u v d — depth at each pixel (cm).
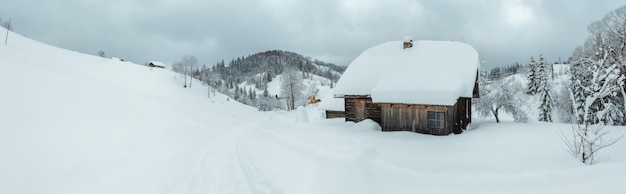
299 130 2100
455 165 1124
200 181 1038
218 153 1493
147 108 2452
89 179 996
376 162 964
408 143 1630
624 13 3056
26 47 5344
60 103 1630
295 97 7312
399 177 882
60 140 1234
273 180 1008
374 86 2186
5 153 995
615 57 1256
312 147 1262
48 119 1377
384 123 2062
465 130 2050
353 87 2284
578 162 1057
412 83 1952
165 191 939
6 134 1112
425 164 1150
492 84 2841
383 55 2394
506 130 1733
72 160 1109
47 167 1005
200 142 1819
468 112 2270
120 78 6050
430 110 1909
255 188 959
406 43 2328
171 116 2595
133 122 1919
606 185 685
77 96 1873
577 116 1069
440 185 832
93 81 2730
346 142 1612
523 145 1416
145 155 1371
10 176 887
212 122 3309
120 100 2280
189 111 3631
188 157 1391
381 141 1680
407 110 1986
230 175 1099
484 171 991
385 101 1966
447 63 2039
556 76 6066
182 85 7375
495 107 2802
